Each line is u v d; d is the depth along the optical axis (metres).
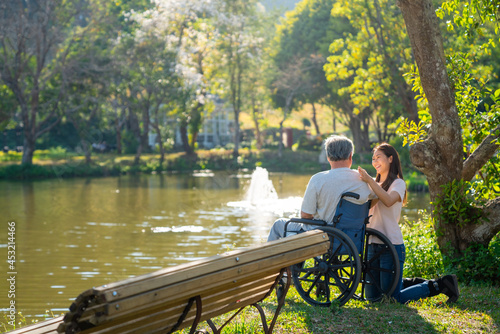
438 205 6.94
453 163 6.82
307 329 4.41
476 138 7.44
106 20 45.03
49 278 11.25
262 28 60.75
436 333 4.42
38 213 21.98
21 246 15.00
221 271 3.11
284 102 62.22
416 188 30.73
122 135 60.16
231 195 29.05
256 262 3.35
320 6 59.81
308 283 6.32
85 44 44.75
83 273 11.77
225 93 58.81
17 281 10.94
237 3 56.31
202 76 50.09
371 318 4.71
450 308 5.20
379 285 5.48
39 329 3.13
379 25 28.38
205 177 42.69
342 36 54.38
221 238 16.31
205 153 55.81
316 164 54.22
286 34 62.25
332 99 56.56
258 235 16.83
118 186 34.47
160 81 45.62
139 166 47.44
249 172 49.25
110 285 2.56
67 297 9.84
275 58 61.47
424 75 6.70
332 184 5.02
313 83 57.22
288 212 22.31
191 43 50.62
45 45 41.84
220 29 54.81
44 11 41.28
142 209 23.44
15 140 65.69
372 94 28.84
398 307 5.14
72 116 45.53
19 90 41.66
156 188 33.22
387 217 5.45
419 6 6.48
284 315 4.77
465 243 6.91
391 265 5.32
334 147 5.13
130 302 2.60
